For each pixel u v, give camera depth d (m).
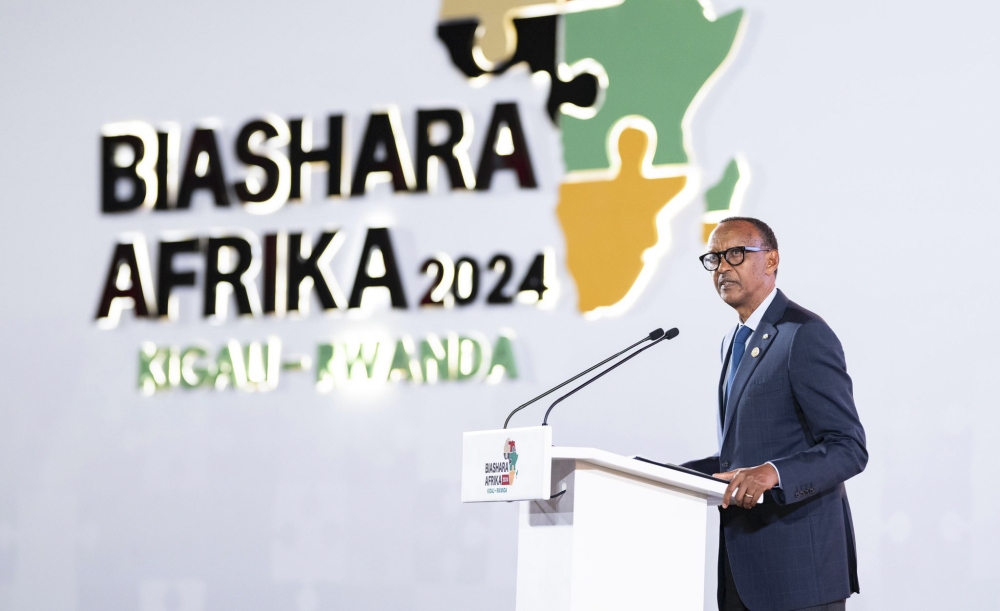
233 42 11.44
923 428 9.14
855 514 9.18
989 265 9.19
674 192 10.07
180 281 11.23
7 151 11.81
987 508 8.92
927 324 9.25
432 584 10.22
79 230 11.57
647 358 9.94
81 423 11.27
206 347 11.09
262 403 10.87
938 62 9.50
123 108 11.62
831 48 9.78
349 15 11.16
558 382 10.16
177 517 10.91
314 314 10.89
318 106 11.17
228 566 10.73
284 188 11.15
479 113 10.74
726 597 6.46
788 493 5.67
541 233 10.42
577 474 5.09
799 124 9.79
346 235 10.93
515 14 10.76
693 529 5.25
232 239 11.17
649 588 5.14
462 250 10.60
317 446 10.68
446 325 10.53
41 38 11.88
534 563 5.34
